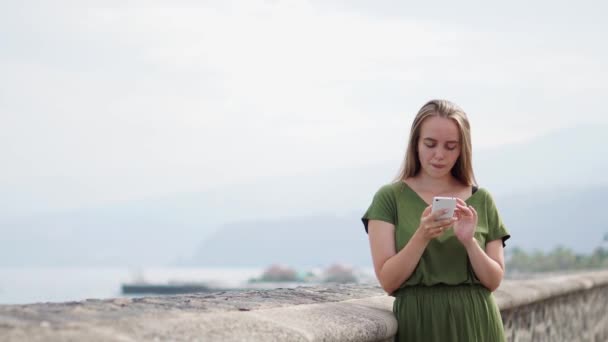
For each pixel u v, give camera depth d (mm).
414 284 2986
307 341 2152
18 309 1833
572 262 49406
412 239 2799
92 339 1632
